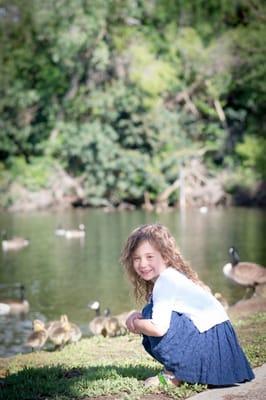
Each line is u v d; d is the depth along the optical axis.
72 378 7.63
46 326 15.02
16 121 59.19
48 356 10.66
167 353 6.50
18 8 60.84
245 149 55.56
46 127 60.19
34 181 56.34
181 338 6.50
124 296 19.70
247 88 57.72
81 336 14.34
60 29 58.91
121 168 54.91
